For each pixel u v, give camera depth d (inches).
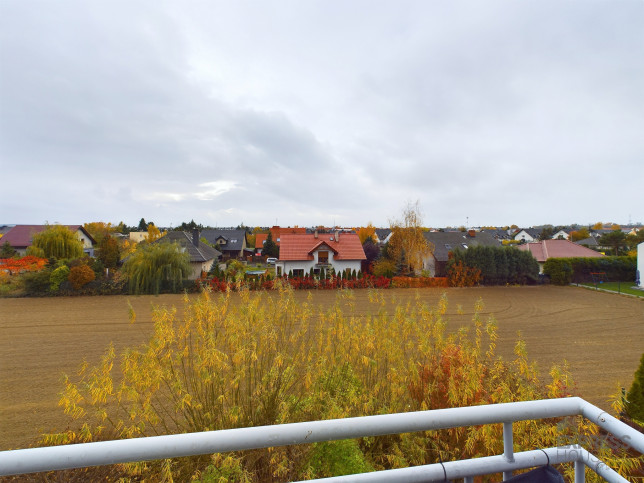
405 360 167.0
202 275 991.0
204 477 100.1
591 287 984.3
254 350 143.6
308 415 132.1
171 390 141.2
